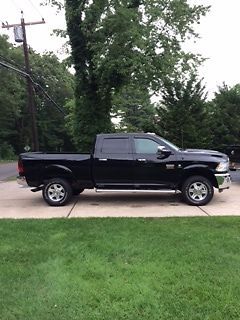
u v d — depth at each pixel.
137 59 22.73
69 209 11.43
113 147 11.96
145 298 4.93
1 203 12.77
